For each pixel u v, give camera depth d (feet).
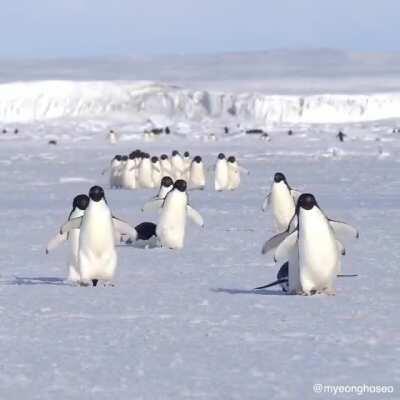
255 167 522.06
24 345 87.04
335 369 74.59
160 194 217.56
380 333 90.58
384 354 80.33
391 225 219.82
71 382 71.72
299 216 118.73
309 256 117.70
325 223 118.32
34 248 186.91
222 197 339.57
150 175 423.64
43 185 405.39
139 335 91.61
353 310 106.11
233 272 148.05
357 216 243.60
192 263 160.56
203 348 84.53
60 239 134.00
